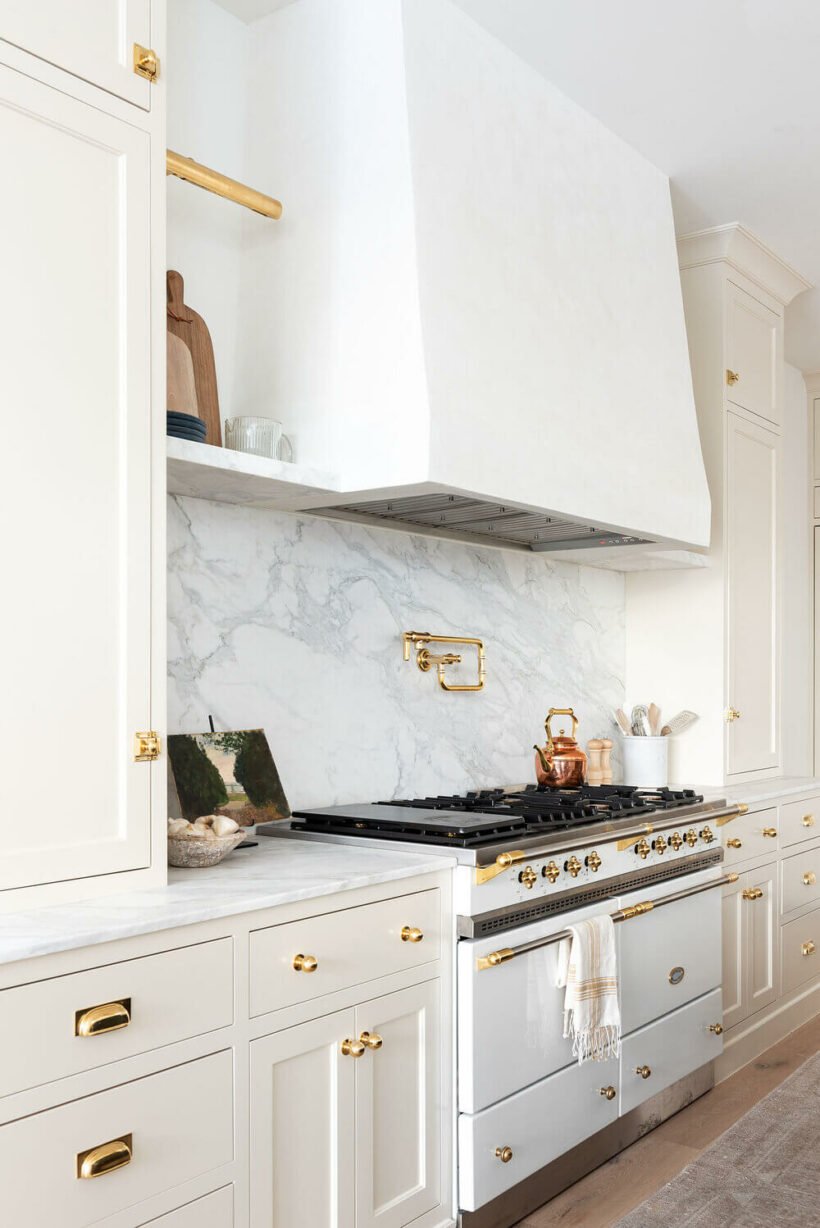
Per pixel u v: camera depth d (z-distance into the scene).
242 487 2.27
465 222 2.42
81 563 1.68
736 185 3.42
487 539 3.21
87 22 1.73
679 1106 3.05
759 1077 3.36
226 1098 1.69
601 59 2.71
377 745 2.86
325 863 2.11
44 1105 1.42
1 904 1.57
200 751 2.33
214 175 2.28
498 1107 2.26
